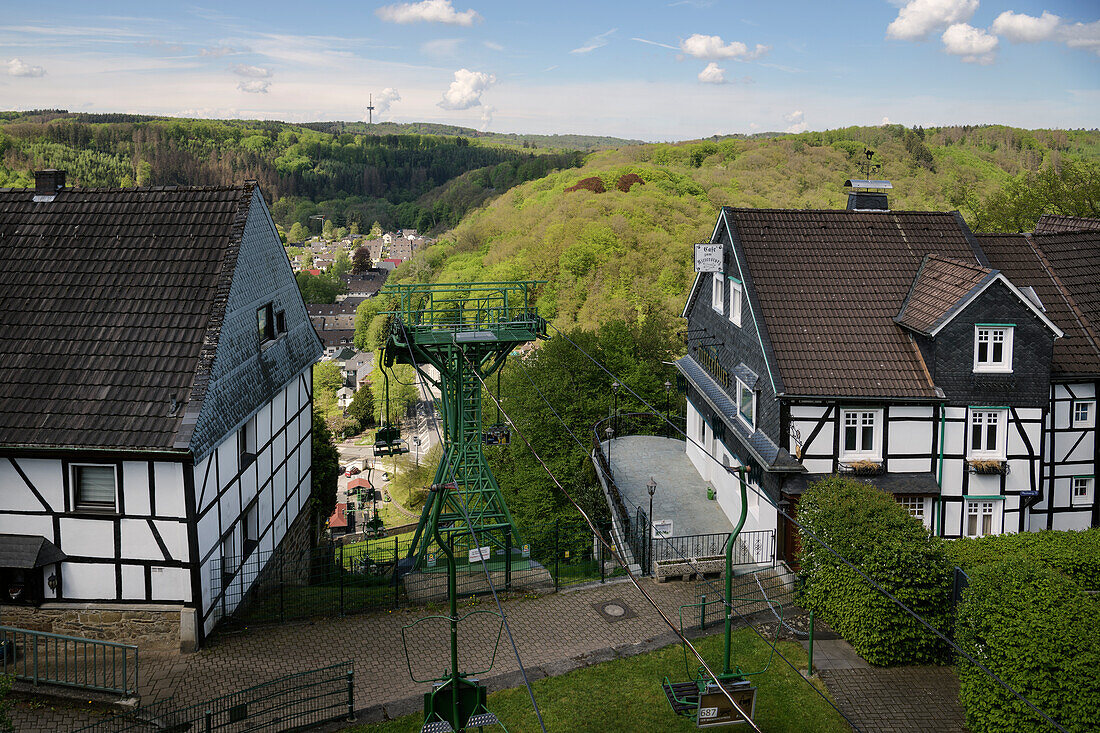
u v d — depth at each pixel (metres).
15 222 23.92
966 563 21.58
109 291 22.28
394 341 28.89
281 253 26.83
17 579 20.45
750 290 27.48
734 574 25.83
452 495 29.47
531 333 28.94
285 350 26.77
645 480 34.09
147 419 19.92
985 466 25.66
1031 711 16.33
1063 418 27.78
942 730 18.27
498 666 20.77
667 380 49.25
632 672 20.47
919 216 30.12
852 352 26.34
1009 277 30.25
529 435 46.47
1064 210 54.16
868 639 20.78
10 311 22.02
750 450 26.38
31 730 17.58
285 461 27.02
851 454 25.83
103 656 18.70
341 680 19.78
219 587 21.81
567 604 24.14
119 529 20.36
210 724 16.89
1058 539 22.77
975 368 25.56
